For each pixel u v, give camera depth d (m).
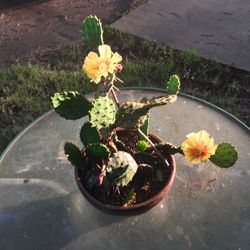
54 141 0.85
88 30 0.65
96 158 0.63
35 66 1.34
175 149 0.65
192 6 1.53
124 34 1.43
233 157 0.59
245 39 1.38
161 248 0.67
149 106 0.58
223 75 1.28
